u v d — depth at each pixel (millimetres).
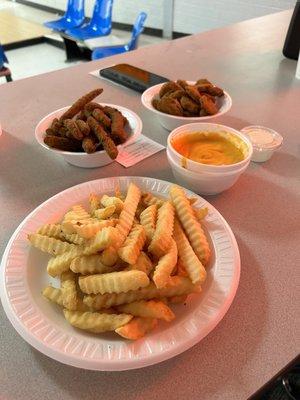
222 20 3543
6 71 2482
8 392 439
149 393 438
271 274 587
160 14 4004
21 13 5113
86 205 675
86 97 841
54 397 434
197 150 758
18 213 706
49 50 3996
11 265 548
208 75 1287
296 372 676
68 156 775
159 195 696
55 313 495
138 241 513
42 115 1040
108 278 462
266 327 509
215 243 589
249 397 434
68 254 514
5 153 883
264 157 843
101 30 3250
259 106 1096
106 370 432
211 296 508
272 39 1616
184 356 474
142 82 1161
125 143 790
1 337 494
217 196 753
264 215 706
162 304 478
